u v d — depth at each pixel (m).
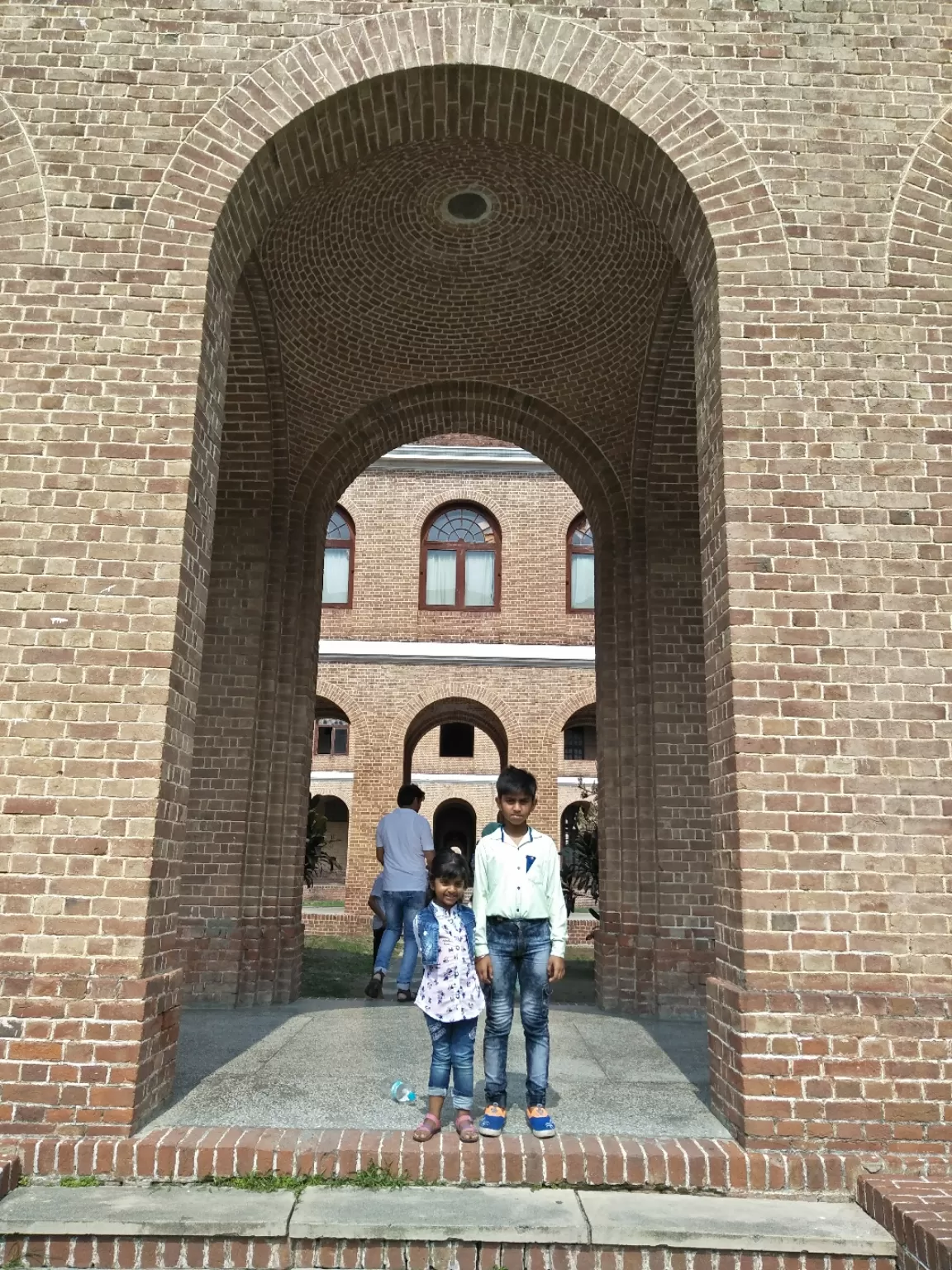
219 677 8.62
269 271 7.87
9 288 5.14
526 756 18.70
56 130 5.36
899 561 4.86
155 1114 4.50
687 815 8.37
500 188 7.58
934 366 5.13
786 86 5.51
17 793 4.52
